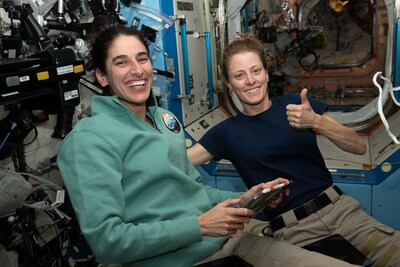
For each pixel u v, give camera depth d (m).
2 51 1.90
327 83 4.68
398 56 2.58
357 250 1.67
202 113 3.33
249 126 1.84
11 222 1.76
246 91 1.77
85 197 1.19
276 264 1.47
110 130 1.29
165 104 2.66
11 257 1.98
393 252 1.57
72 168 1.23
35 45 2.07
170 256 1.41
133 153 1.33
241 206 1.46
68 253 2.25
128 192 1.31
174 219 1.38
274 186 1.36
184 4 2.89
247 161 1.80
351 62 4.67
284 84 4.45
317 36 4.59
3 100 1.46
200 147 1.93
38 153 2.19
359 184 2.67
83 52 2.19
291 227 1.74
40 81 1.63
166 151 1.38
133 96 1.41
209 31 3.39
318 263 1.38
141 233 1.22
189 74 2.97
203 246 1.49
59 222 2.20
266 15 3.99
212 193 1.73
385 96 2.95
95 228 1.18
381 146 2.88
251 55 1.75
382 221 2.66
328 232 1.72
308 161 1.80
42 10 2.16
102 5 2.18
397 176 2.58
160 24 2.56
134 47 1.38
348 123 3.29
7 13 1.96
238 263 1.61
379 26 4.40
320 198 1.75
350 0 4.78
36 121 2.12
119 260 1.23
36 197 2.00
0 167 1.73
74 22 2.26
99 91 2.39
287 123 1.79
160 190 1.37
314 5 4.39
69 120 2.13
